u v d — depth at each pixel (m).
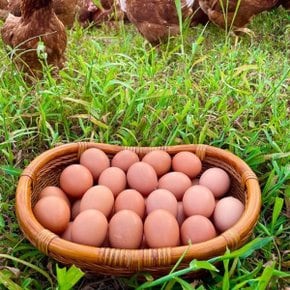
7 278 0.43
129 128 0.64
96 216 0.45
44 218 0.47
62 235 0.47
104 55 0.79
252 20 1.00
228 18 0.92
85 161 0.54
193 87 0.71
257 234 0.51
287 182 0.57
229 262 0.47
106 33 1.00
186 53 0.86
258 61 0.80
